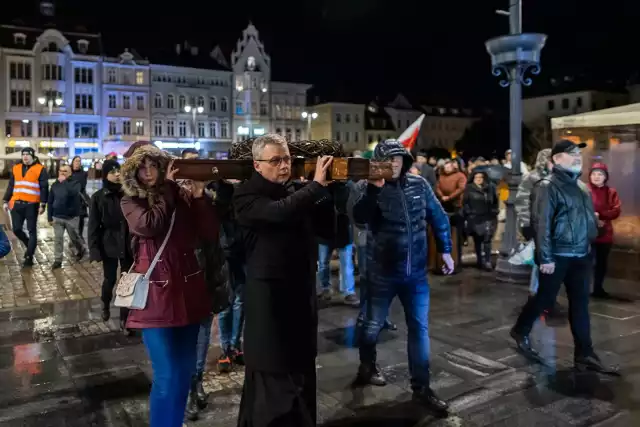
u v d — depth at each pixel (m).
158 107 60.56
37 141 55.06
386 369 5.02
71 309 7.19
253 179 3.15
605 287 8.05
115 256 6.19
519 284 8.36
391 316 6.77
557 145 4.93
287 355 3.06
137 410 4.24
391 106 76.44
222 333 5.03
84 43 57.31
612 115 8.18
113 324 6.46
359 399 4.38
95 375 4.93
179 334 3.35
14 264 10.62
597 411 4.11
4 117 53.81
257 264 3.11
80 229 11.21
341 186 4.42
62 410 4.24
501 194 14.45
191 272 3.39
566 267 4.90
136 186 3.21
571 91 59.62
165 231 3.29
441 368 5.00
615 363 5.09
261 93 66.44
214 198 3.92
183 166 3.17
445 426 3.91
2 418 4.10
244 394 3.21
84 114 57.00
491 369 4.97
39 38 54.84
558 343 5.64
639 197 9.92
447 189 9.38
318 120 71.44
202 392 4.25
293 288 3.10
